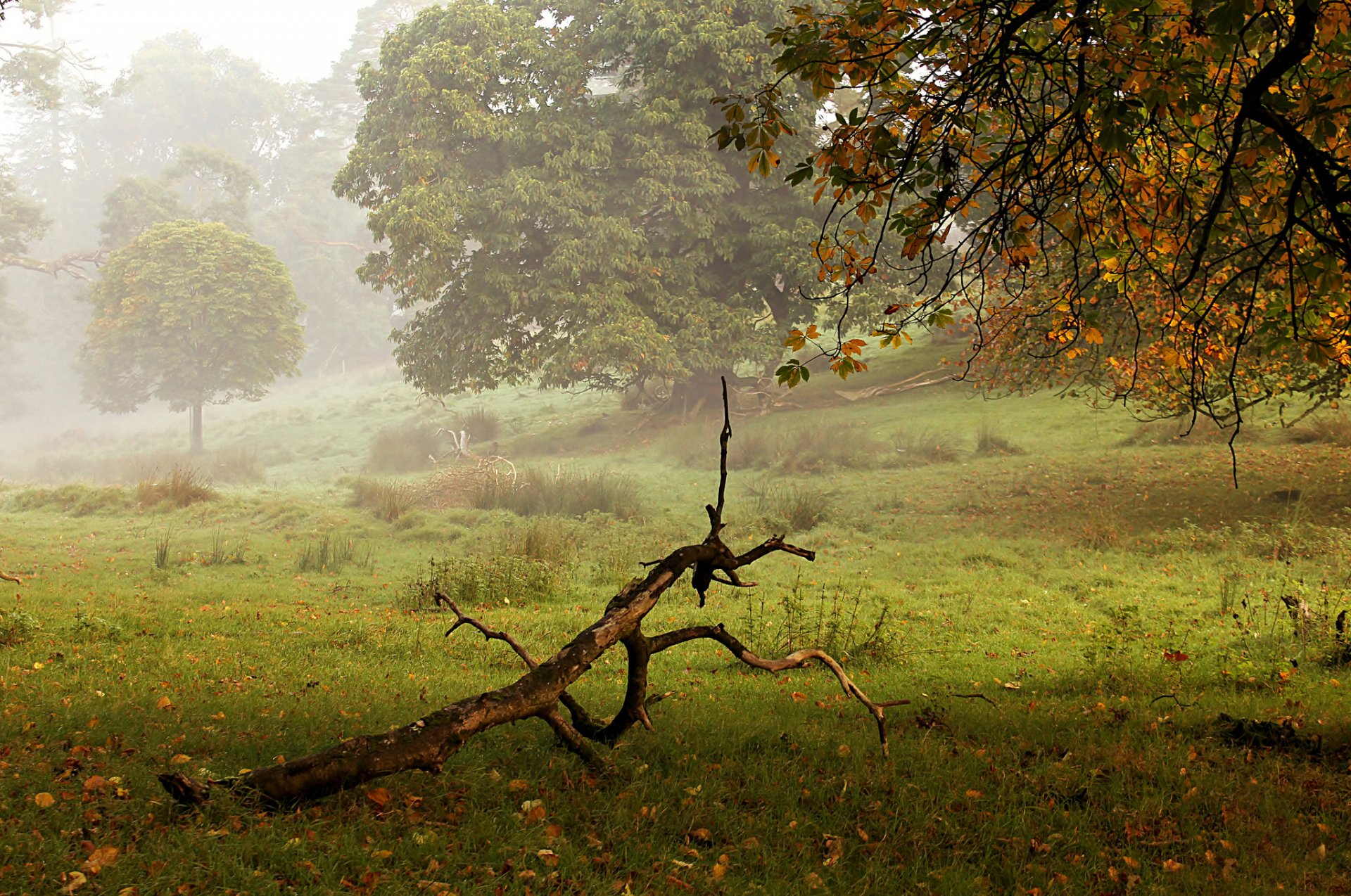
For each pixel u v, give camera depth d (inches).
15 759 193.8
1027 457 920.3
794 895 155.4
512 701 182.9
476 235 1309.1
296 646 386.6
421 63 1269.7
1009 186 240.5
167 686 287.9
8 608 453.4
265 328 1836.9
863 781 207.2
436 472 1168.8
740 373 1619.1
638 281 1295.5
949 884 161.3
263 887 140.7
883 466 976.3
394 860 156.5
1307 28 190.1
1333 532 593.9
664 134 1306.6
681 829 179.9
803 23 232.5
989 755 229.0
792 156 1286.9
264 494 1076.5
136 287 1791.3
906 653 384.2
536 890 150.6
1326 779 213.2
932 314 248.5
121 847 152.6
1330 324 256.8
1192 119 226.7
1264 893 159.8
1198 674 326.0
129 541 778.8
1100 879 166.4
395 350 1397.6
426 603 534.0
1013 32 219.0
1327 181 198.5
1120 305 511.2
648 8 1234.0
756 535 756.6
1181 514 690.2
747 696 304.7
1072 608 492.1
